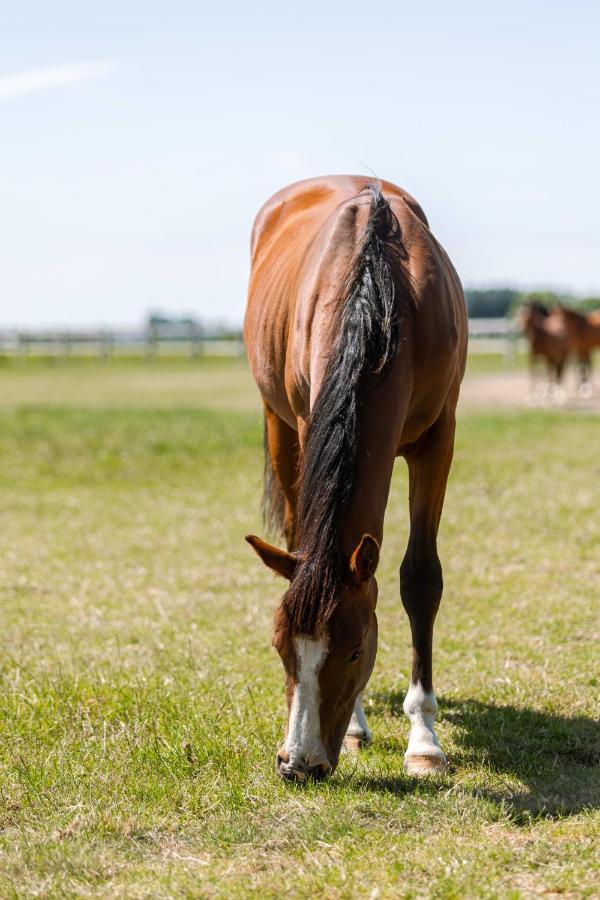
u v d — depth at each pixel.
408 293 5.42
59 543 11.09
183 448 16.19
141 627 8.12
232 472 14.98
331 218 6.08
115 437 16.78
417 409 5.62
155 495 13.65
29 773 5.29
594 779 5.12
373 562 4.36
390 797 4.86
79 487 14.30
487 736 5.77
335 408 4.70
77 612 8.60
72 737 5.77
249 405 24.12
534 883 4.02
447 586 8.97
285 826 4.57
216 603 8.75
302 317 5.87
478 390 28.91
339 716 4.47
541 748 5.59
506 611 8.19
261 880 4.12
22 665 7.19
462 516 11.59
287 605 4.39
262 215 7.96
